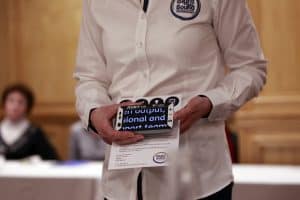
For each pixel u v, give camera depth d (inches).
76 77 62.9
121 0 58.1
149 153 50.9
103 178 58.8
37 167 141.9
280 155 193.2
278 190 113.2
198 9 55.5
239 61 57.0
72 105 230.5
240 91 54.6
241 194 114.5
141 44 55.4
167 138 51.3
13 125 180.1
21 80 234.1
